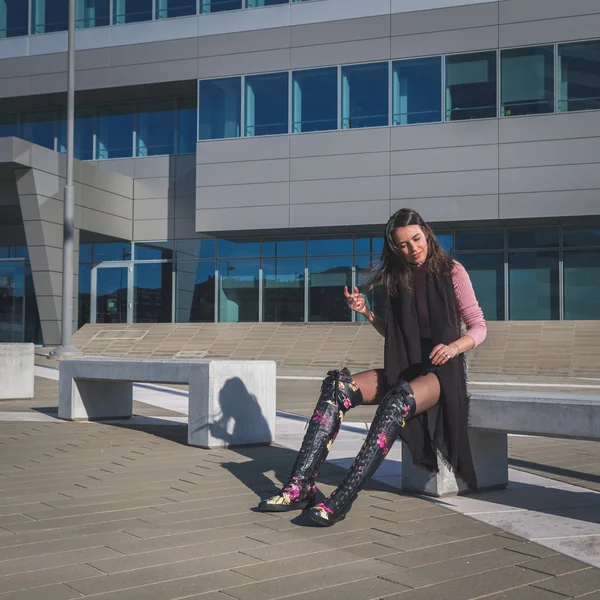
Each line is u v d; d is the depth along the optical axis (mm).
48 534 3795
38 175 24625
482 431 4777
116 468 5785
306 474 4230
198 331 25188
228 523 4043
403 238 4285
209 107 27266
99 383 8883
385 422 4012
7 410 9945
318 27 26156
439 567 3289
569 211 23375
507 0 24156
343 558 3410
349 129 25609
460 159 24406
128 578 3082
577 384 15930
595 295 24703
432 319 4332
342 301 27219
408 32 25172
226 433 6887
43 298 25359
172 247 29281
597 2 23344
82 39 28688
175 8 27844
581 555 3490
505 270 25484
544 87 23766
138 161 29688
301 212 26000
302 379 17219
